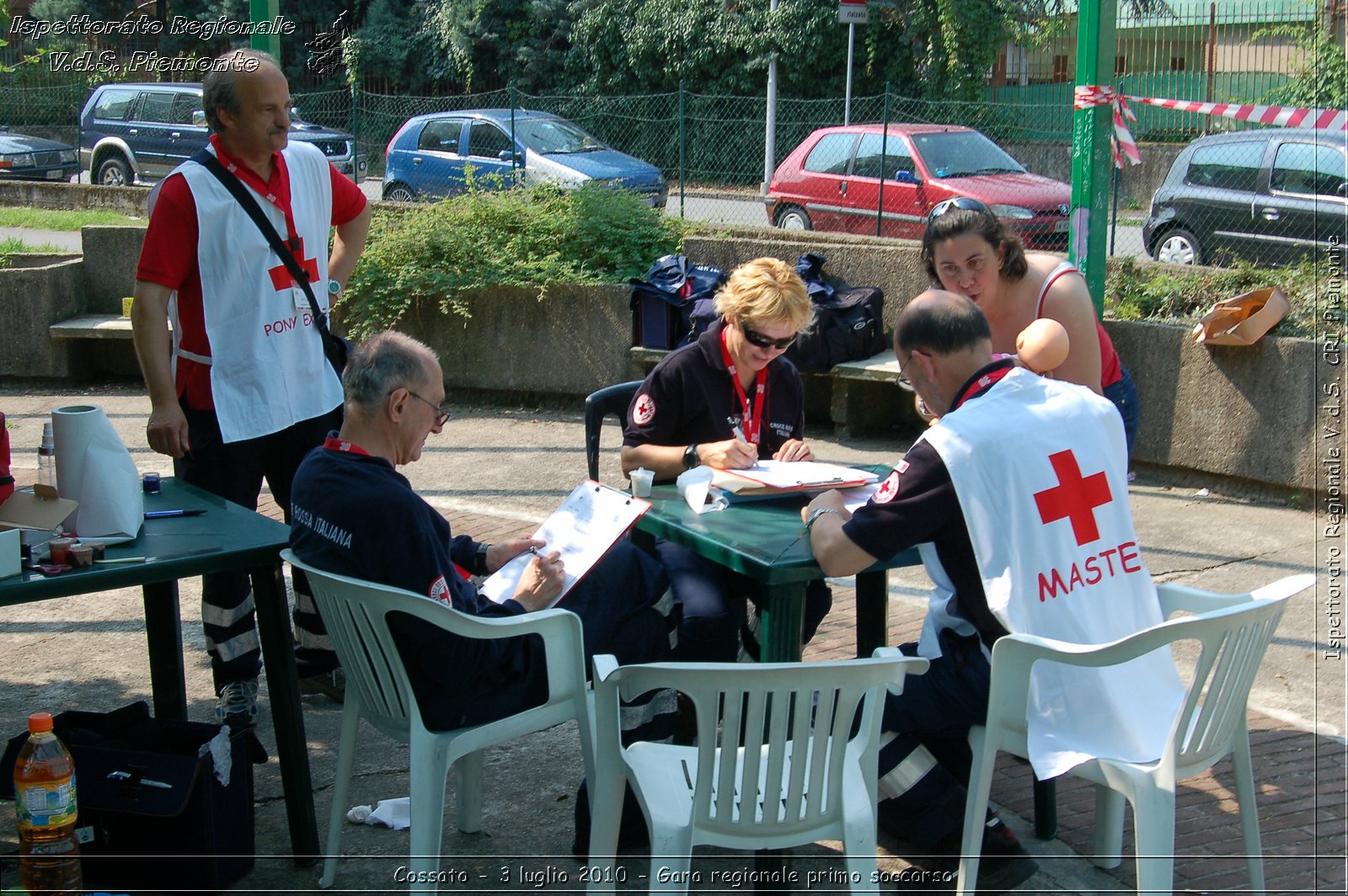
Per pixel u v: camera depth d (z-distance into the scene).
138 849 3.08
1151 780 2.68
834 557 2.93
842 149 12.48
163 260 3.82
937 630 3.08
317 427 4.16
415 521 2.94
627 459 3.86
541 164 13.58
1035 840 3.43
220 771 3.10
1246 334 6.20
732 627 3.43
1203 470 6.56
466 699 2.95
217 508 3.42
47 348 9.10
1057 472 2.86
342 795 3.12
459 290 8.44
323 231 4.21
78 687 4.32
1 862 3.15
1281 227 9.78
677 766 2.85
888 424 7.93
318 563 2.95
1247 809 2.91
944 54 22.61
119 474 3.11
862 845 2.70
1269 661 4.53
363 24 27.23
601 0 25.52
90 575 2.84
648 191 13.62
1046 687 2.79
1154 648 2.59
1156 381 6.63
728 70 24.09
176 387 4.03
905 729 3.11
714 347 3.88
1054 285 3.73
